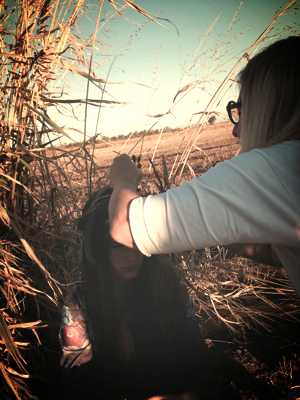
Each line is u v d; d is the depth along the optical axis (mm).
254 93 617
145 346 947
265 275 2082
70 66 861
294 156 479
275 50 572
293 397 1170
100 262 843
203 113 1595
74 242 1397
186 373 922
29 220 1429
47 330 1376
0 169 1139
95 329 908
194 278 1729
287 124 539
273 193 465
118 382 939
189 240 502
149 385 932
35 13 1001
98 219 819
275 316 1767
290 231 465
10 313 1170
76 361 899
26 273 1262
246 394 1250
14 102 1145
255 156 502
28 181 1385
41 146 1270
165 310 949
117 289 889
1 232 1200
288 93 545
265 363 1407
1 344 1085
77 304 895
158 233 517
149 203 527
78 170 1651
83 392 867
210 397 809
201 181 516
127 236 568
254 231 482
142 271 925
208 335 1680
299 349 1463
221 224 486
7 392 976
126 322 915
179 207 497
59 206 1655
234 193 480
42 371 1292
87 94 926
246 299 1950
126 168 741
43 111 1229
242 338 1616
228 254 2338
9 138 1139
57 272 1464
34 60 919
